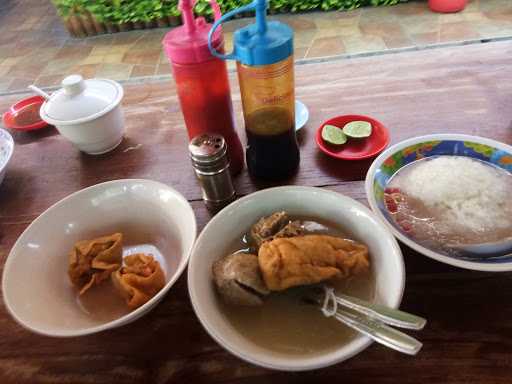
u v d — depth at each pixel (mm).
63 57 2693
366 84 1022
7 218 806
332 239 570
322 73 1092
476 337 524
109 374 543
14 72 2594
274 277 526
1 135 930
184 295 614
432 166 700
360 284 564
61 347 578
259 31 619
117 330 585
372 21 2605
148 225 707
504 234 600
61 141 1002
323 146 839
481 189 652
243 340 494
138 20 2844
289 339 516
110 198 699
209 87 703
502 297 562
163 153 912
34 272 607
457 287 580
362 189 751
